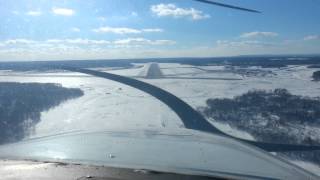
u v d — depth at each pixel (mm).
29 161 10094
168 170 9117
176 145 15273
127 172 8820
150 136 18562
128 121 75875
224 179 8633
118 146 14531
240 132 65875
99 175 8422
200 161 11484
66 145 14445
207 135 19781
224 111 80875
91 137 17250
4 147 13664
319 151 52000
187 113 81875
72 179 8109
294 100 81375
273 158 12875
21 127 63562
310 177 9977
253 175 9484
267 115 74062
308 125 65562
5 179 8062
